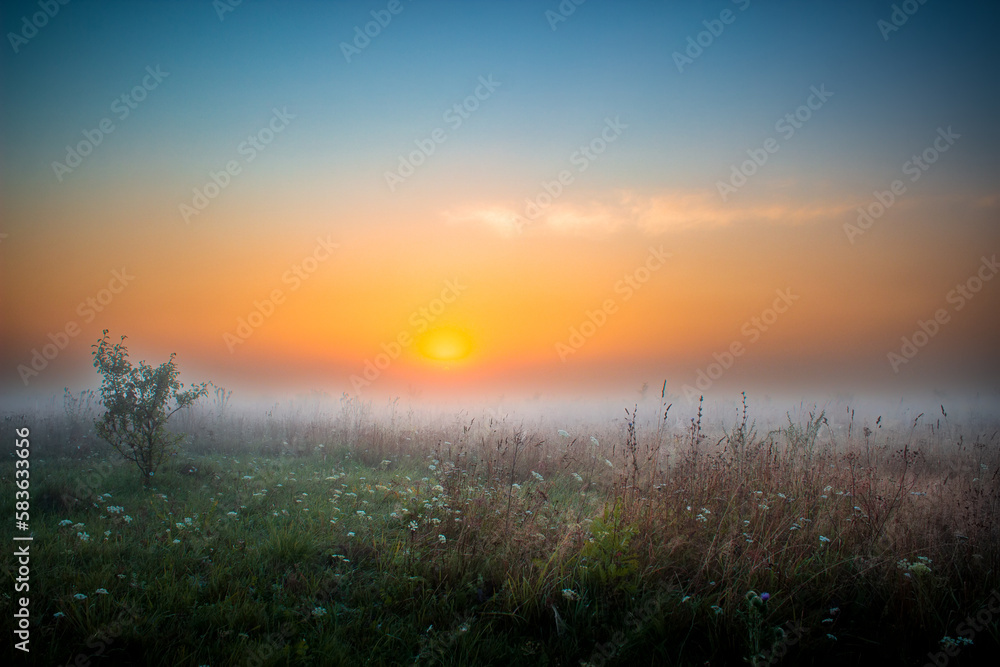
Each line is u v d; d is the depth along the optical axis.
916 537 5.21
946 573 4.62
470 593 4.63
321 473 10.01
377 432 13.16
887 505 5.91
